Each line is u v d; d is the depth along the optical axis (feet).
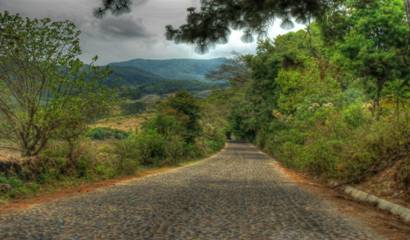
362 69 69.67
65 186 49.80
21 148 51.29
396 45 67.87
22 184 42.83
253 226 27.25
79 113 52.11
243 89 232.94
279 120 145.48
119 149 73.61
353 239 23.98
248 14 47.91
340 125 68.03
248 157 153.17
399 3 67.15
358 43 67.97
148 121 116.16
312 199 42.78
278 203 38.70
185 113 137.80
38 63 49.65
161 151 98.22
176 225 27.17
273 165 110.01
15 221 27.58
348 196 47.78
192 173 78.02
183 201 38.91
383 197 40.37
